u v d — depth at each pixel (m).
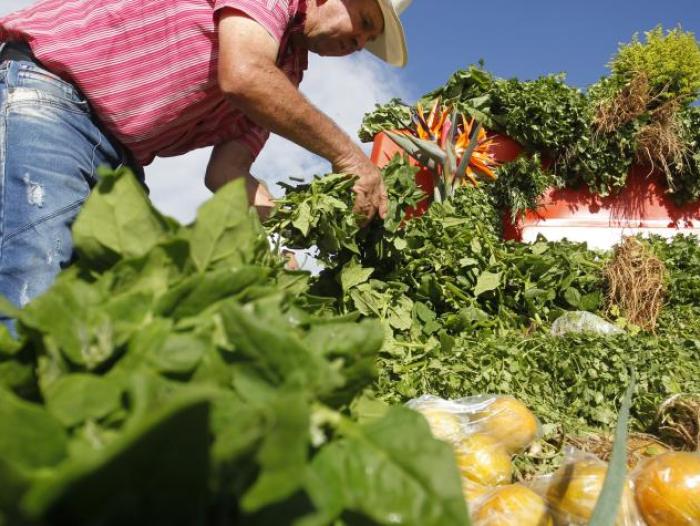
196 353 0.59
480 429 1.75
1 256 2.10
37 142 2.14
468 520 0.57
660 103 5.49
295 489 0.48
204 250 0.74
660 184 5.46
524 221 5.23
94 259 0.74
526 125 5.27
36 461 0.48
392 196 3.05
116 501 0.44
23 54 2.22
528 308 3.31
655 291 3.49
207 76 2.32
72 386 0.53
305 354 0.59
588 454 1.60
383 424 0.63
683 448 2.01
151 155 2.58
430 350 2.66
